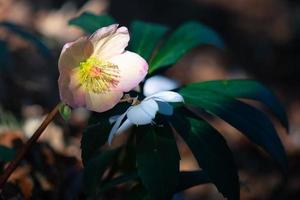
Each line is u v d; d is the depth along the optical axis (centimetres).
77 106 77
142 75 78
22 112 131
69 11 177
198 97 83
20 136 110
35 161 102
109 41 77
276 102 88
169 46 92
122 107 81
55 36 165
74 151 120
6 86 136
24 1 176
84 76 77
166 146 79
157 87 118
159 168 79
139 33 92
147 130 80
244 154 147
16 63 145
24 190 97
